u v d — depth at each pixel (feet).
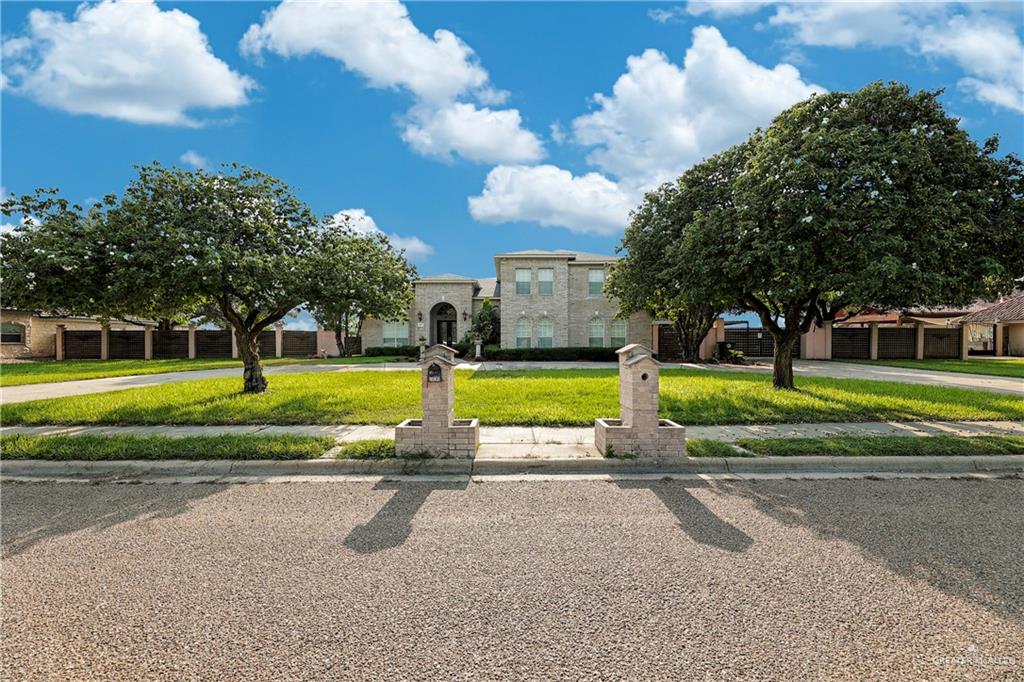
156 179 29.63
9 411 26.73
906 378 47.34
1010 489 15.93
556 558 10.93
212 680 7.12
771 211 30.04
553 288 90.02
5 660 7.54
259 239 31.24
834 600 9.18
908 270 25.29
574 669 7.32
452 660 7.53
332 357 89.81
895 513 13.75
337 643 7.93
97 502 14.74
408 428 18.61
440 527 12.76
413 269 99.45
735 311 72.54
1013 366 63.36
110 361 81.61
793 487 16.16
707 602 9.11
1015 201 26.76
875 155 26.78
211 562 10.76
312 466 18.03
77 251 25.70
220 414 26.17
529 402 29.91
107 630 8.30
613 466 18.29
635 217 59.00
